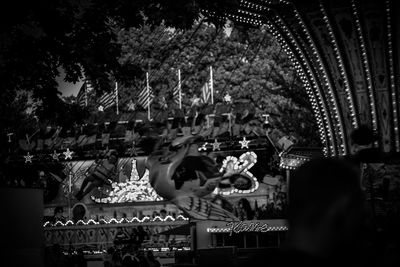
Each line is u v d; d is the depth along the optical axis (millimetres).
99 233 45375
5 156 35469
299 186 2270
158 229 44625
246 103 47125
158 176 37812
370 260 2477
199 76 51000
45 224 45781
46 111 20031
